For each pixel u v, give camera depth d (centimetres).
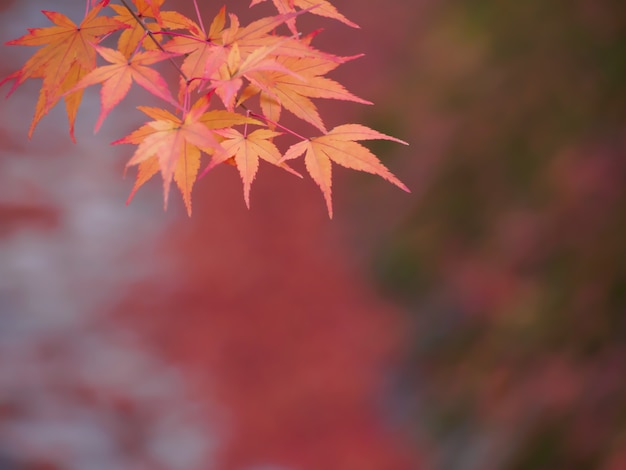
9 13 1223
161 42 142
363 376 561
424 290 573
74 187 828
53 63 138
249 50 128
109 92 120
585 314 421
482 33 674
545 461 380
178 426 526
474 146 593
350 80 950
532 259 482
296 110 138
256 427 532
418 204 625
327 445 510
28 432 498
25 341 586
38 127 943
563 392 398
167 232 775
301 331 618
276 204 802
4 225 738
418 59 761
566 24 579
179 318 638
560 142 518
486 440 420
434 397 488
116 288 674
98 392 543
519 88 587
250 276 684
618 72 511
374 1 1114
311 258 703
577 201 477
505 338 457
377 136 139
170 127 118
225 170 887
